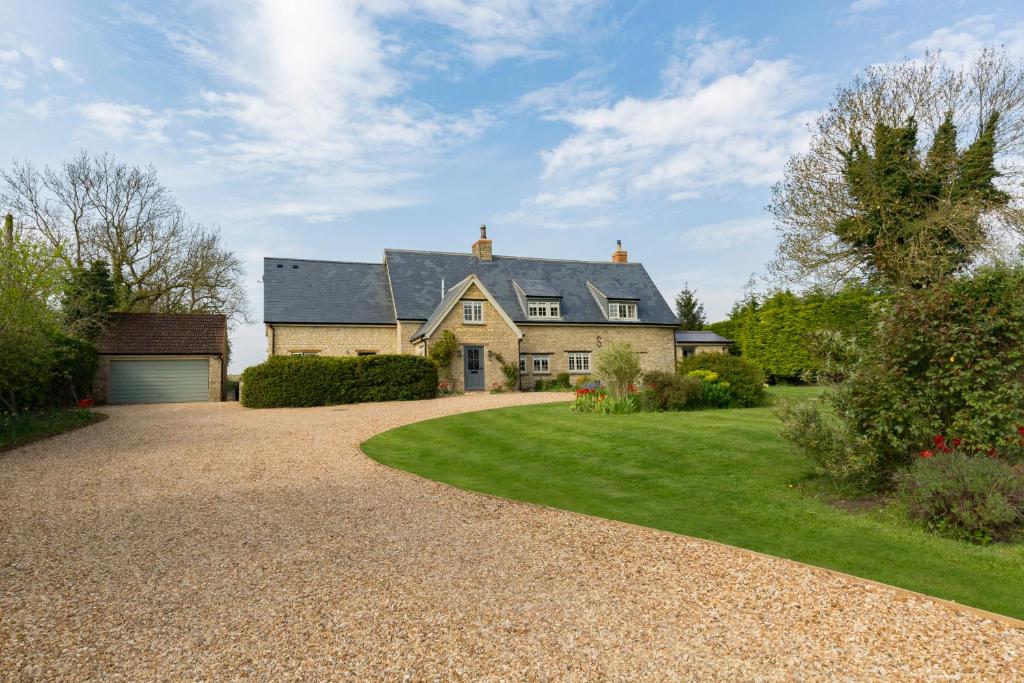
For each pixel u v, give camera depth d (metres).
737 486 8.45
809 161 24.95
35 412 16.91
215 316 29.56
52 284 15.50
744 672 3.73
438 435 13.61
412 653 3.97
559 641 4.14
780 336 29.89
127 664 3.83
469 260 33.28
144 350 26.48
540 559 5.84
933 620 4.45
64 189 29.84
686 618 4.52
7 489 8.70
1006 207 21.64
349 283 30.89
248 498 8.23
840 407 7.77
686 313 58.31
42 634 4.26
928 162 22.80
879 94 23.62
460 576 5.39
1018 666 3.81
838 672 3.74
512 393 25.61
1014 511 5.94
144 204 31.70
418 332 28.20
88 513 7.46
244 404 21.94
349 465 10.55
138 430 14.93
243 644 4.10
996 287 6.93
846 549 6.05
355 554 5.98
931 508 6.40
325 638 4.18
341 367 22.44
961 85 22.81
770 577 5.31
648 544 6.25
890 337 7.30
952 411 7.15
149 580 5.29
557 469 9.98
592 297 33.25
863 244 24.30
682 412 16.25
